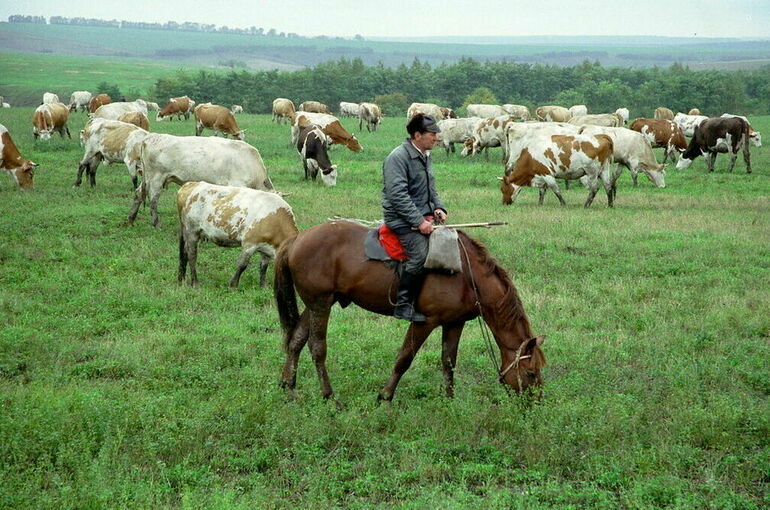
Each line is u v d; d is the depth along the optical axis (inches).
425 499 229.3
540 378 299.7
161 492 236.5
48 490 236.1
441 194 906.7
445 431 281.3
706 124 1189.1
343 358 365.1
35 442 261.4
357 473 255.1
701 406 301.1
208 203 495.5
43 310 435.8
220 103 4722.0
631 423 283.9
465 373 353.4
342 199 836.6
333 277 307.9
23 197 797.9
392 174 290.5
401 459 260.4
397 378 310.3
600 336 402.0
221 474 256.8
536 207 822.5
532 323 422.9
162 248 597.6
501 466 259.4
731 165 1194.0
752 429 284.5
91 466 242.2
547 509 225.5
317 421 286.8
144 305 451.5
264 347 385.4
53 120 1384.1
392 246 297.4
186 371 344.8
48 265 538.0
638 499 230.1
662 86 5039.4
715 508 227.9
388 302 302.2
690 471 256.2
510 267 547.2
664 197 906.1
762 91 5280.5
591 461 259.4
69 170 1024.2
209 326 413.4
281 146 1448.1
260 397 314.5
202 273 537.0
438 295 296.0
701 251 589.9
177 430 277.1
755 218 749.9
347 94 5344.5
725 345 381.4
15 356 358.0
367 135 1894.7
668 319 430.6
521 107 2192.4
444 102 5546.3
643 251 598.9
